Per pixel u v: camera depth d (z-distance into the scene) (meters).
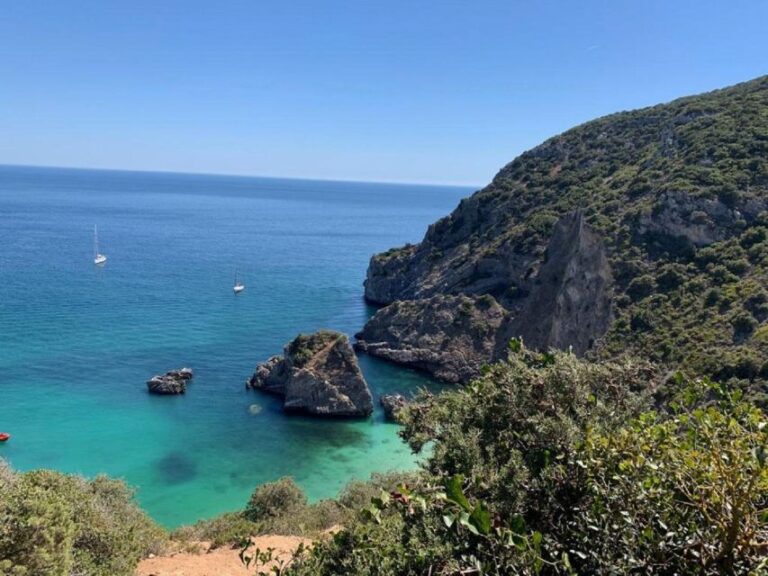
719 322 39.97
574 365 9.34
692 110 74.38
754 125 61.97
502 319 68.81
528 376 9.27
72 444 43.72
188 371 58.59
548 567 5.91
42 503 11.37
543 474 6.91
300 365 55.66
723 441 5.57
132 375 58.44
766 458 4.87
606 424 8.15
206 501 37.12
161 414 50.22
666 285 49.25
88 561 13.99
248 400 54.84
